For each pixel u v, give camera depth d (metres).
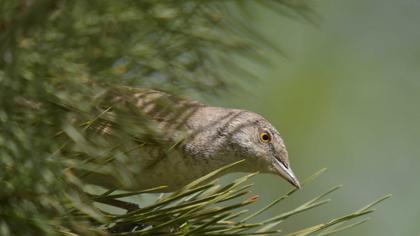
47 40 8.39
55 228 8.34
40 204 8.24
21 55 8.00
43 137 8.07
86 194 8.94
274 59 17.30
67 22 8.27
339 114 18.53
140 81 9.77
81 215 8.66
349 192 18.80
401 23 19.17
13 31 7.86
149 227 9.22
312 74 18.44
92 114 8.84
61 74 8.30
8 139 7.87
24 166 7.90
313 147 18.39
